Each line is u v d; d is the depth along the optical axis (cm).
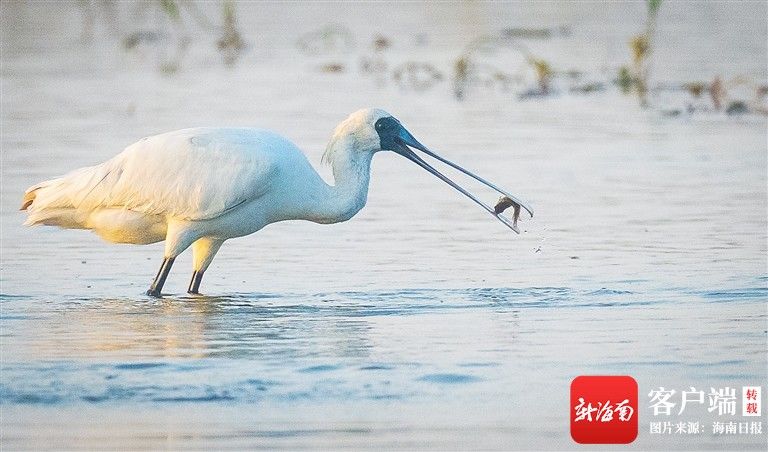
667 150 2395
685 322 1409
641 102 2897
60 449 1069
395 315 1444
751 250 1723
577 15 4294
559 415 1144
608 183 2130
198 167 1492
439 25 4097
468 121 2677
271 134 1539
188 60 3478
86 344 1330
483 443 1084
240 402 1166
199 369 1248
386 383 1214
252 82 3136
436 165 2272
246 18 4259
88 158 2270
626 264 1662
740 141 2483
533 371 1247
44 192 1530
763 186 2112
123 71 3297
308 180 1538
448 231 1855
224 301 1511
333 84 3114
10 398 1173
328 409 1152
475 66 3297
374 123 1567
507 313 1450
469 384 1212
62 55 3541
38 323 1412
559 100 2950
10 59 3462
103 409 1150
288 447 1070
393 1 4703
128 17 4247
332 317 1437
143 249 1780
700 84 2927
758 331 1374
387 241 1800
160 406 1156
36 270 1655
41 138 2458
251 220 1524
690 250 1727
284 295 1536
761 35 3806
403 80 3191
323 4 4597
